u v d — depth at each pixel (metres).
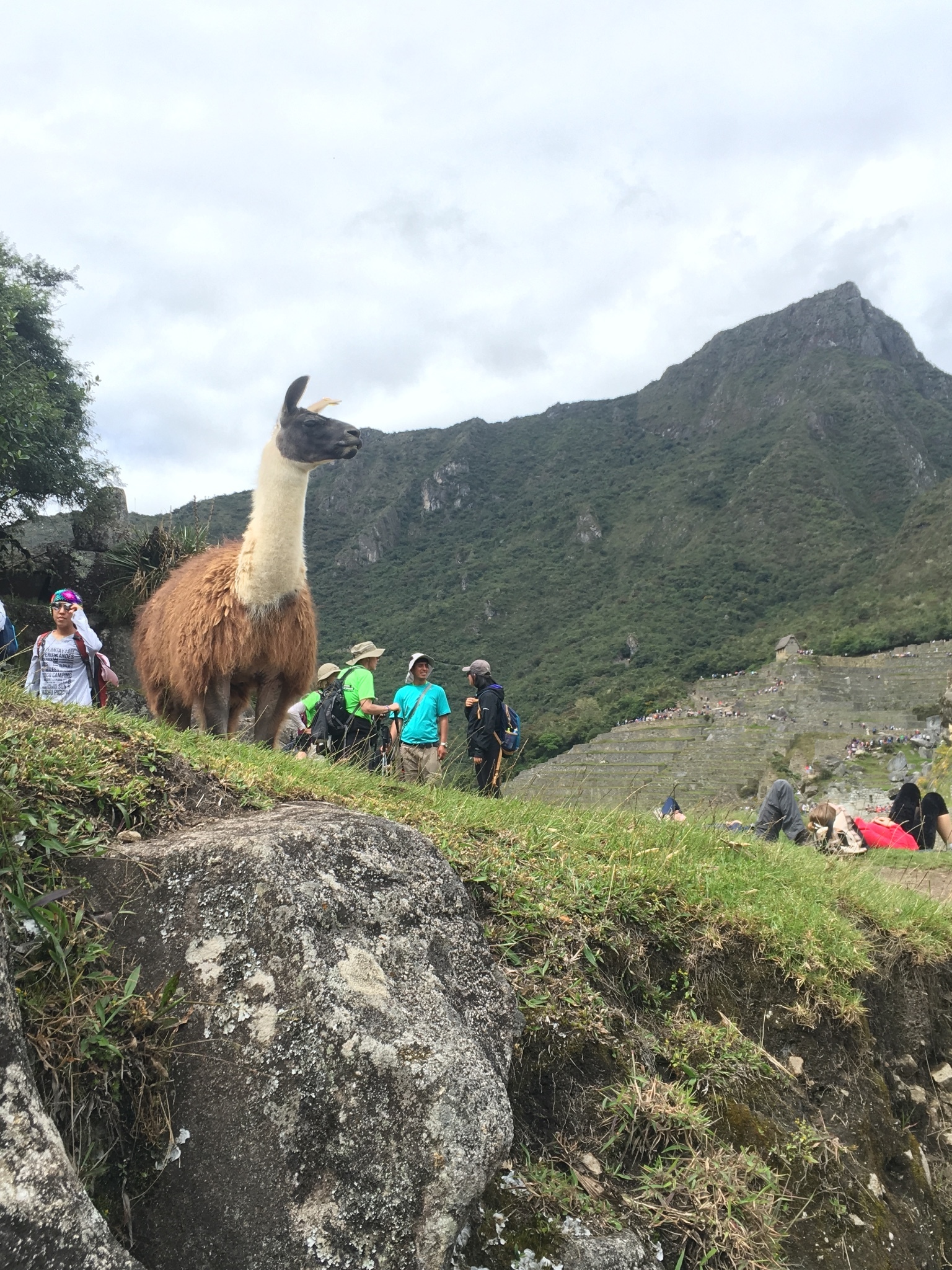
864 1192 3.59
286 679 6.62
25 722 3.10
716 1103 3.44
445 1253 2.10
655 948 4.07
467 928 2.97
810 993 4.23
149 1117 2.11
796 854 6.42
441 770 6.37
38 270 17.73
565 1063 3.13
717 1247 2.81
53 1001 2.14
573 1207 2.66
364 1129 2.12
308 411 6.25
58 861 2.49
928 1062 4.86
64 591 6.60
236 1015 2.23
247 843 2.53
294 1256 1.96
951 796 17.56
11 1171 1.59
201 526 14.69
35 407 14.55
